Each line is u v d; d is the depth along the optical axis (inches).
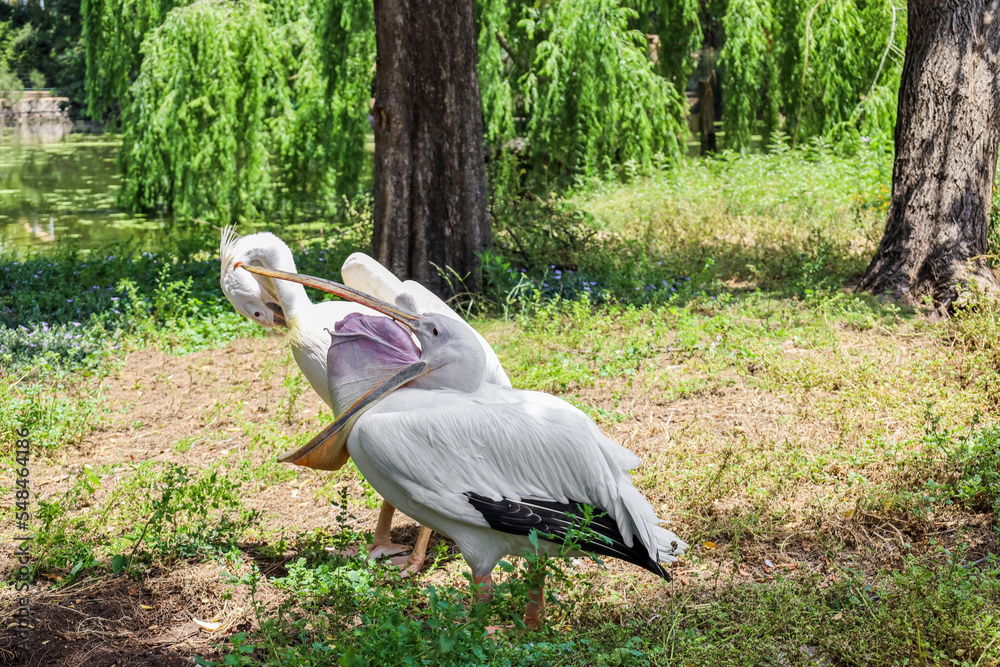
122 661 149.3
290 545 192.1
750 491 197.9
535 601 153.3
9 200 820.6
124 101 726.5
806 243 426.3
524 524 145.2
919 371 255.4
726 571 173.3
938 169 325.4
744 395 256.4
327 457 162.2
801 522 187.6
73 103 1744.6
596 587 168.7
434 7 362.0
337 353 164.4
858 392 244.8
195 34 635.5
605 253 430.3
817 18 683.4
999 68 319.6
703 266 407.2
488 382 179.0
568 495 146.9
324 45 639.8
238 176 668.1
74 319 366.0
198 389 302.2
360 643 135.0
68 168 1048.8
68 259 464.8
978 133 321.4
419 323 158.9
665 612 155.6
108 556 183.8
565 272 402.9
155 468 239.1
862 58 681.0
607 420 249.1
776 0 709.3
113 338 346.6
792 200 522.3
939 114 323.9
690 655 138.9
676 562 177.2
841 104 689.6
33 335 330.0
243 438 260.2
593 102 656.4
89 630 157.6
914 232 331.9
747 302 342.6
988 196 327.0
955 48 319.3
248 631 158.6
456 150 373.4
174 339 347.6
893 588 154.9
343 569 164.4
